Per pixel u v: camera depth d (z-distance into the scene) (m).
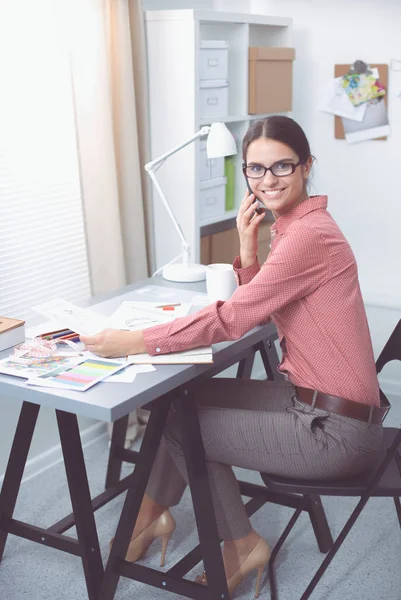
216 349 1.92
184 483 2.24
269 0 3.60
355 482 1.87
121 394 1.67
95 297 2.33
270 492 2.37
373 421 1.88
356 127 3.51
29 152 2.69
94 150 2.75
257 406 2.10
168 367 1.81
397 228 3.54
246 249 2.14
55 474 2.84
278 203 1.92
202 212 3.09
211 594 1.96
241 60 3.14
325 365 1.85
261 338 2.07
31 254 2.76
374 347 3.69
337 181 3.63
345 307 1.84
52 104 2.75
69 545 2.12
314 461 1.84
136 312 2.14
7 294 2.69
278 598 2.14
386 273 3.62
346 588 2.19
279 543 2.26
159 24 2.85
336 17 3.46
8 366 1.81
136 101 2.93
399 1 3.32
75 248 2.94
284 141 1.86
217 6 3.58
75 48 2.62
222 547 2.34
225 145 2.33
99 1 2.67
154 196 3.04
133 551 2.27
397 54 3.37
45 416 2.88
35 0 2.62
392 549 2.38
